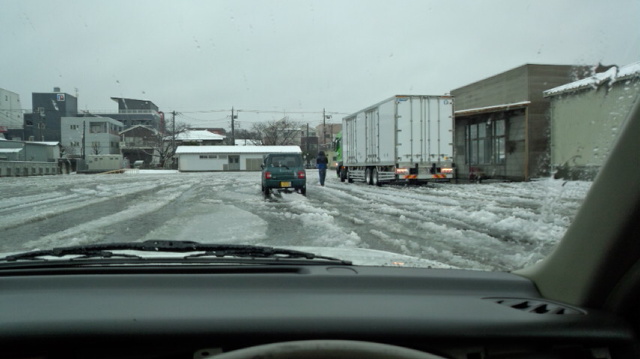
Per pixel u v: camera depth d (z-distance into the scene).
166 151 69.62
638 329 1.60
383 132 19.52
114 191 18.42
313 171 51.00
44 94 67.06
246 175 40.09
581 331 1.53
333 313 1.64
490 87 23.41
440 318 1.61
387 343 1.52
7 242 6.87
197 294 1.86
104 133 67.19
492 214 9.58
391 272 2.24
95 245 2.73
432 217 9.70
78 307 1.68
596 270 1.66
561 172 8.44
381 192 16.73
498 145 22.61
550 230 7.69
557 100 16.72
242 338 1.49
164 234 7.52
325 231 7.80
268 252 2.71
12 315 1.60
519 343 1.54
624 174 1.56
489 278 2.14
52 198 15.01
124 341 1.47
